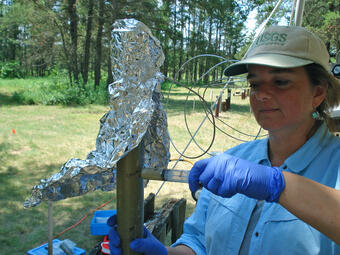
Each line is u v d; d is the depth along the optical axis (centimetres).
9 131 966
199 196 134
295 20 281
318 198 76
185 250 123
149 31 90
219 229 112
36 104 1688
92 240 389
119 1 1941
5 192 516
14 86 2711
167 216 284
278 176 79
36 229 410
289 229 95
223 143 868
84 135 956
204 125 1105
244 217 108
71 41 2317
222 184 81
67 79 2112
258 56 93
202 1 2525
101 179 98
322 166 101
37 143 838
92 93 1850
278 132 107
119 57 86
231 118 1236
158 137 106
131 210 94
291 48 91
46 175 602
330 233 75
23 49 4869
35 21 2267
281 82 93
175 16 2948
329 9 1895
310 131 107
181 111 1402
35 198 93
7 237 387
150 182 580
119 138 83
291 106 94
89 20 2159
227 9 2816
